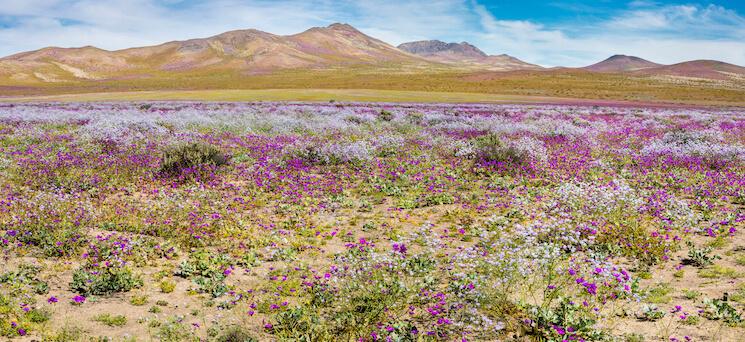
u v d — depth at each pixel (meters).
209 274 8.14
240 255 9.06
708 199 13.09
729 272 7.82
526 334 5.89
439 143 22.69
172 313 6.66
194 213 11.20
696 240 9.76
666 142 24.19
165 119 30.62
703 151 19.20
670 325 6.04
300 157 18.64
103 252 8.60
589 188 12.52
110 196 12.95
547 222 10.48
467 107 57.25
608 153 21.02
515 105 66.75
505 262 7.62
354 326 6.18
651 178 15.79
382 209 12.68
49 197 11.40
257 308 6.85
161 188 13.82
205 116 34.84
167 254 9.00
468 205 12.65
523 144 19.92
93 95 96.12
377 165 17.58
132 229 10.26
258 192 13.95
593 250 9.12
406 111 44.41
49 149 19.12
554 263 7.82
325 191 14.19
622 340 5.66
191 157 15.73
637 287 7.10
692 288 7.30
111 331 6.03
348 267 7.98
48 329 5.97
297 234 10.48
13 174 14.35
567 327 5.60
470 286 6.66
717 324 6.00
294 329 6.05
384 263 8.06
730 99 100.75
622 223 10.22
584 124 33.59
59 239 8.98
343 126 28.34
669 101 92.56
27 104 58.47
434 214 12.19
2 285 7.12
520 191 14.11
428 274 8.01
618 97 102.88
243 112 40.25
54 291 7.16
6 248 8.65
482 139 22.12
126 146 19.72
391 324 6.17
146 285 7.62
